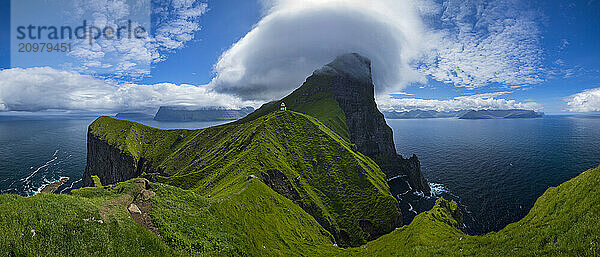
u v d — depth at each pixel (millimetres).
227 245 38625
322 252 56188
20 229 23234
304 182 113062
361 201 110062
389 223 103125
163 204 40062
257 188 74375
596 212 24547
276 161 112250
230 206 52688
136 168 186000
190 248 33188
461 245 34031
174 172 158625
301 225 72312
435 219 53406
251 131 143250
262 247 46500
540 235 27250
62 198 30125
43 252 22609
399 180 185500
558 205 31219
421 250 36844
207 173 116500
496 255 28016
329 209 105125
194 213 42250
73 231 25891
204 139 181375
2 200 25547
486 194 149125
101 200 34594
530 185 159625
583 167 197250
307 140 142625
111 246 26531
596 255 20359
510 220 118000
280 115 157875
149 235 30969
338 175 122125
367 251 51500
